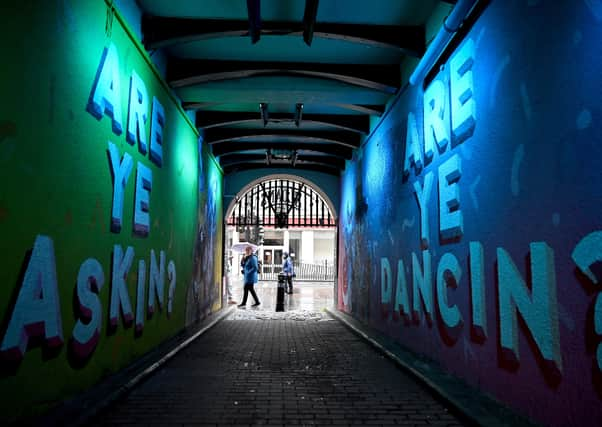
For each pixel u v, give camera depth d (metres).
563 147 2.97
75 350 3.85
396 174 7.19
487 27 4.05
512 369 3.58
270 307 14.66
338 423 3.71
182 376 5.16
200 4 5.19
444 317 5.06
